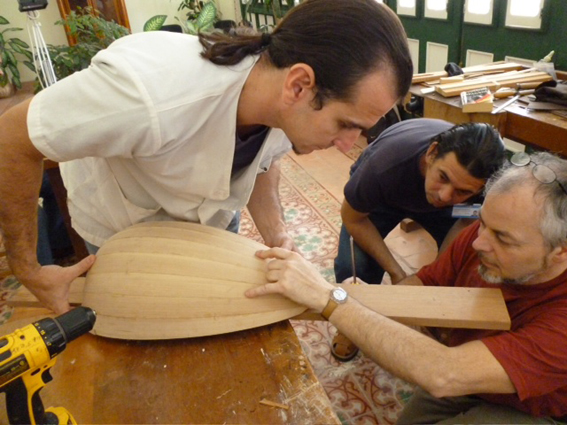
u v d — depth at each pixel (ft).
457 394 2.68
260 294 2.70
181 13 17.98
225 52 2.29
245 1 16.25
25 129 2.18
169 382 2.44
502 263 2.80
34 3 4.58
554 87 5.24
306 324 5.95
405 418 4.01
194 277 2.66
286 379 2.42
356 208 4.72
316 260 7.20
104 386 2.43
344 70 2.09
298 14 2.26
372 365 5.30
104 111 2.14
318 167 10.41
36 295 2.79
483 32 8.19
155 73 2.18
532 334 2.69
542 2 6.87
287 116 2.41
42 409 1.94
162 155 2.47
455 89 5.92
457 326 2.75
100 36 7.95
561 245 2.57
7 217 2.44
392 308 2.81
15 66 11.84
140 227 2.94
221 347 2.63
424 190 4.44
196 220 3.18
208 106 2.34
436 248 7.37
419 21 9.72
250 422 2.21
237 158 2.95
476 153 3.54
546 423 3.12
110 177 3.04
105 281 2.70
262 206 3.82
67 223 6.13
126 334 2.65
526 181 2.60
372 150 4.92
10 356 1.70
